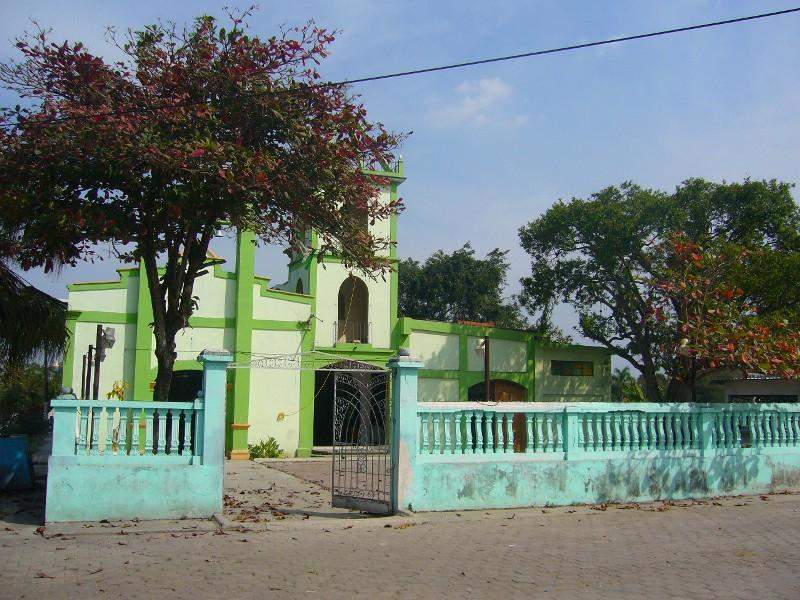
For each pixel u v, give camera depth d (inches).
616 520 412.8
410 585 275.1
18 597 258.2
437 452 438.3
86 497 393.4
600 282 1148.5
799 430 550.0
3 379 551.5
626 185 1131.9
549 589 270.2
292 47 471.8
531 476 452.1
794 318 871.7
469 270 1840.6
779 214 1067.3
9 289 501.7
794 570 300.7
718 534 374.9
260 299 991.0
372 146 504.7
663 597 260.8
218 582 278.1
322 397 1107.9
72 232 439.8
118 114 431.2
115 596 259.0
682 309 583.2
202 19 473.7
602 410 476.4
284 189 473.1
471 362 1127.6
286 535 368.5
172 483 406.0
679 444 499.8
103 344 750.5
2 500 474.6
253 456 949.8
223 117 470.6
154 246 482.9
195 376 1004.6
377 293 1091.3
